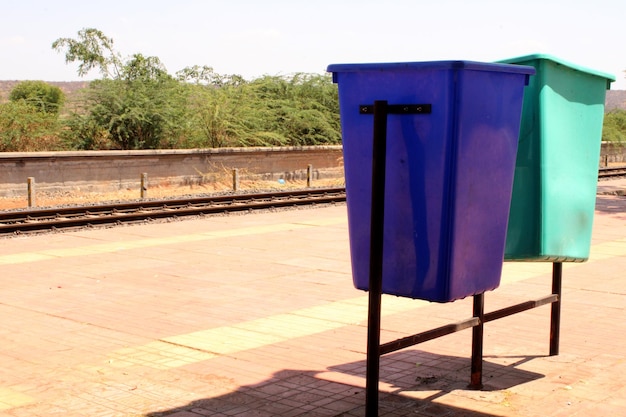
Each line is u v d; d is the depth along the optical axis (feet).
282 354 22.30
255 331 25.05
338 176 101.91
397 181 16.14
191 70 107.76
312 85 114.73
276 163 92.27
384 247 16.53
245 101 101.30
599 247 44.39
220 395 18.65
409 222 16.14
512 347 23.00
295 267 37.35
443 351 22.63
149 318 26.86
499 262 17.54
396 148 16.03
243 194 71.31
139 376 20.21
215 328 25.44
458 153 15.61
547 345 23.24
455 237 15.94
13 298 30.07
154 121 93.40
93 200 69.67
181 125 95.09
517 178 19.34
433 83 15.46
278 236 48.37
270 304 29.17
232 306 28.81
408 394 18.72
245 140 98.89
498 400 18.26
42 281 33.55
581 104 20.03
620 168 126.00
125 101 92.63
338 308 28.50
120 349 22.88
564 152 19.61
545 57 18.57
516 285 33.01
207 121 96.94
